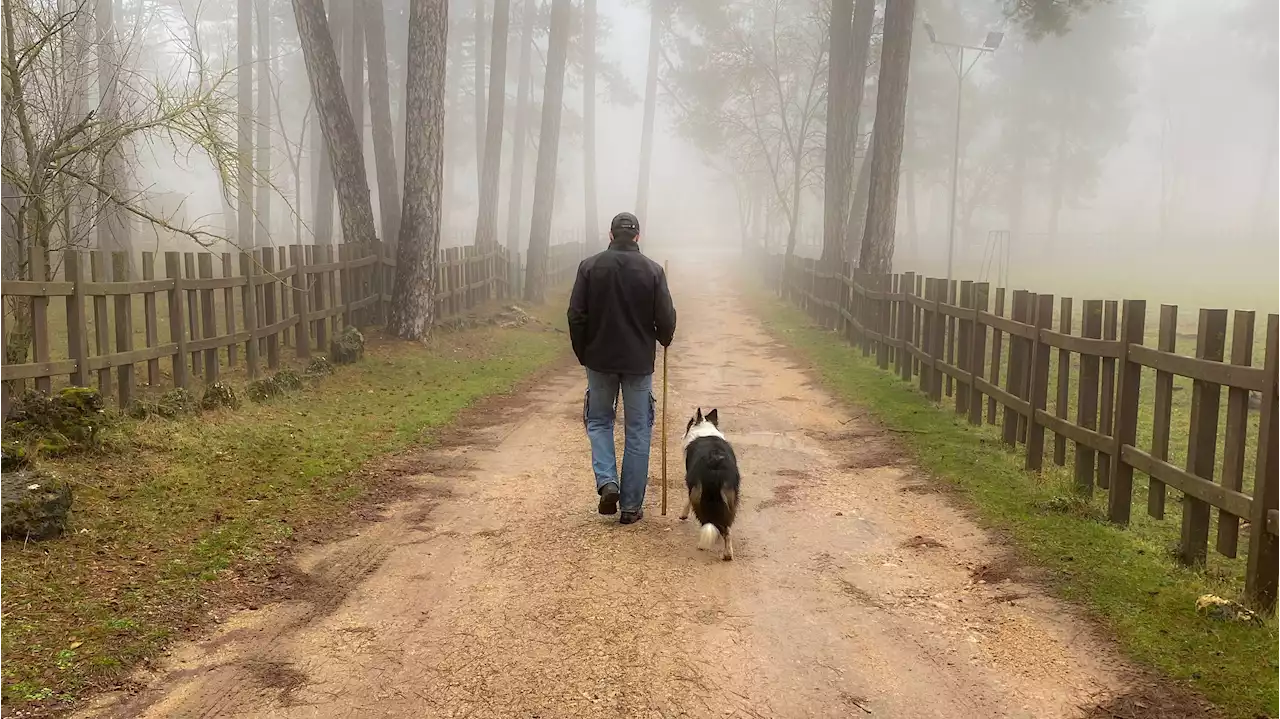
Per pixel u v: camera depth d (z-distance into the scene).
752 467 7.15
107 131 8.12
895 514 5.77
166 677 3.46
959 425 8.55
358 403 9.40
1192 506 4.56
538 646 3.79
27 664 3.37
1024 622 3.99
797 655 3.71
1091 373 5.86
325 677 3.49
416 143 13.53
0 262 9.07
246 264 9.58
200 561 4.59
